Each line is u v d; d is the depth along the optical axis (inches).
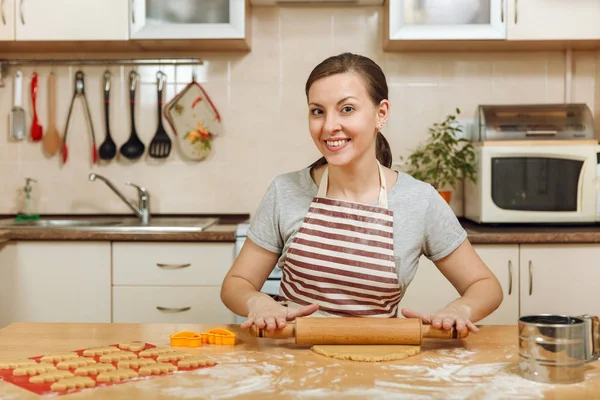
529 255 103.3
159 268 105.3
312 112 56.6
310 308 53.9
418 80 126.7
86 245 105.6
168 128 128.0
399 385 42.5
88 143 128.2
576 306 103.7
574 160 110.0
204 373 44.9
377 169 61.0
